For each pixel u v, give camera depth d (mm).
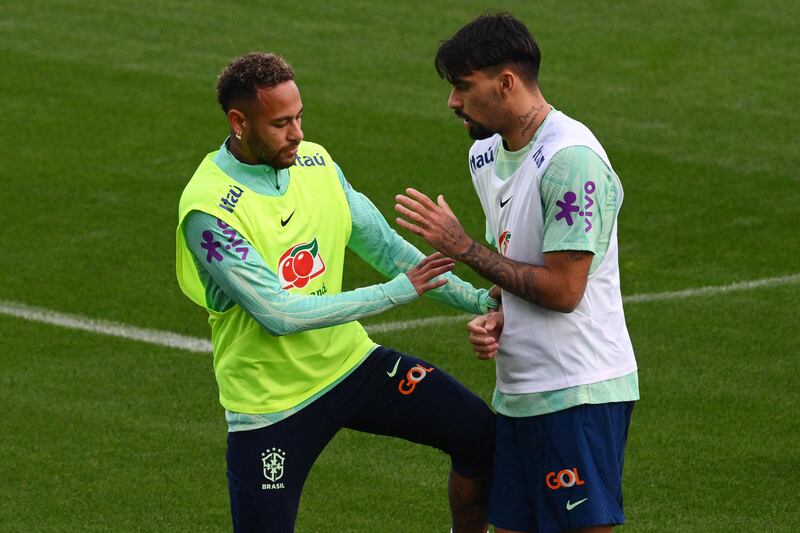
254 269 16094
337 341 17375
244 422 16969
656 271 31344
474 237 33562
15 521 20891
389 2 52000
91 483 22125
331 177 17266
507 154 16156
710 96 43781
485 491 18172
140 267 31625
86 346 27594
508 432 16797
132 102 42688
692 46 48094
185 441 23641
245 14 50625
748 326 28281
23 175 37062
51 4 51094
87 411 24719
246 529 17281
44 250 32500
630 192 36250
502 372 16609
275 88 15930
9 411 24672
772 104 43094
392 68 45750
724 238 33281
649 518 20891
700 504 21297
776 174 37531
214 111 42156
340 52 47094
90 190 36125
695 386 25516
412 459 23078
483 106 15781
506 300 16391
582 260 15500
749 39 48688
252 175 16469
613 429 16234
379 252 18016
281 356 16891
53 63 45625
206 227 16172
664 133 40750
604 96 43812
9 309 29297
